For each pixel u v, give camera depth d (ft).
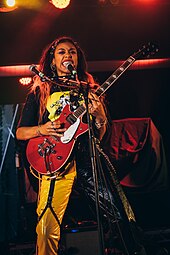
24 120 11.97
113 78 11.45
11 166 21.12
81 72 12.70
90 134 10.18
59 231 11.28
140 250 11.37
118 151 21.67
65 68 12.14
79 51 12.70
